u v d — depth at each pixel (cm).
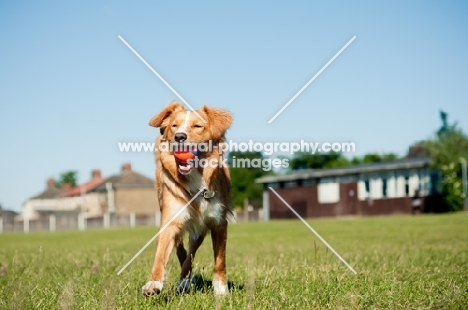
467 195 4706
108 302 578
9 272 897
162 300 633
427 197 4619
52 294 664
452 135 4947
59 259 1209
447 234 1961
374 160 7856
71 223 5725
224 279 711
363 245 1473
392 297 618
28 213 11075
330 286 674
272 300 600
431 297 611
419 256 1077
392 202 4756
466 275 779
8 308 588
